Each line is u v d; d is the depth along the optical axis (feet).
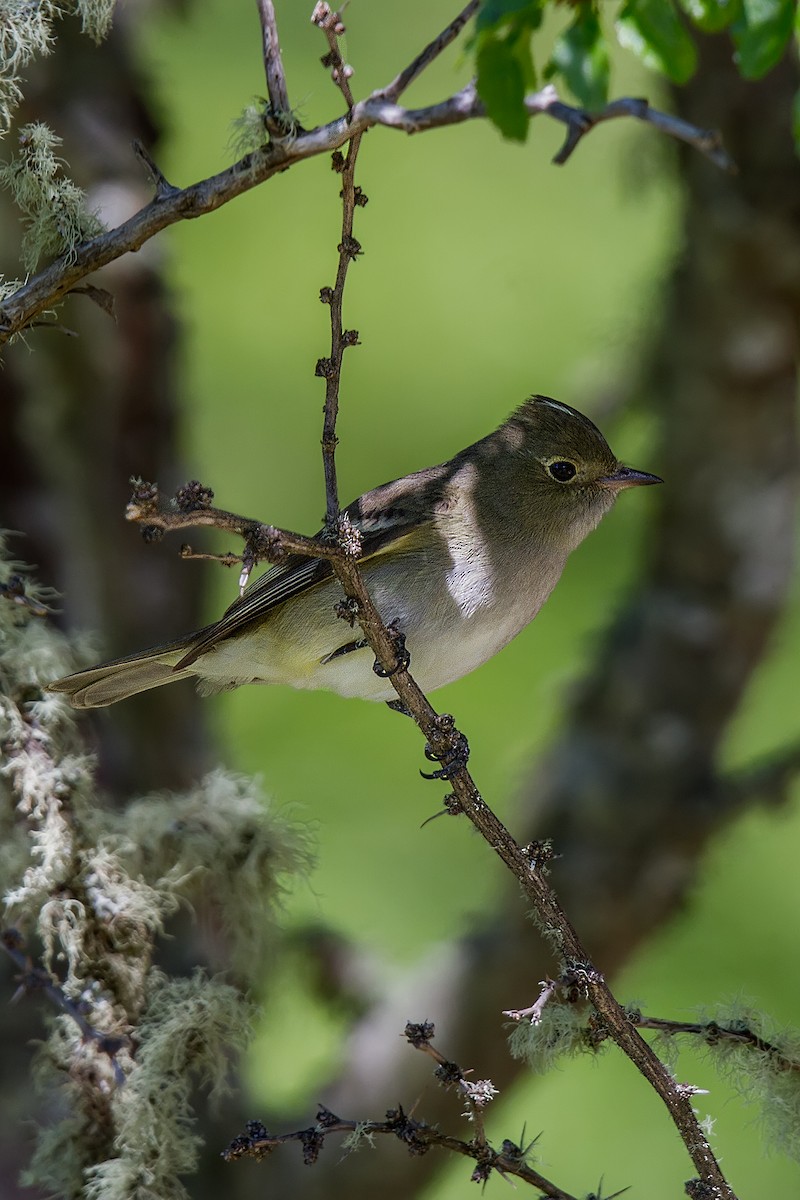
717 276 41.34
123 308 38.27
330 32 20.42
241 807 26.71
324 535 21.68
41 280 21.71
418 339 47.65
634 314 44.27
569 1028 22.00
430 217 48.52
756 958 41.70
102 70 38.40
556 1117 39.27
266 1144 20.25
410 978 39.70
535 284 48.14
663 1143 38.81
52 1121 30.60
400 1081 38.27
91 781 24.89
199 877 26.63
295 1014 41.32
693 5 23.91
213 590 43.98
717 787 40.40
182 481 39.73
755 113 40.68
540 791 41.37
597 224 48.70
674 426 42.27
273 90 20.98
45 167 22.40
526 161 48.85
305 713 44.80
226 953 30.66
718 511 41.45
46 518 37.35
